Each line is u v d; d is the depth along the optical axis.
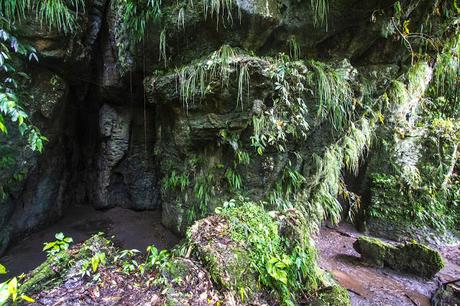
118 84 5.14
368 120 4.46
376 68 4.25
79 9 4.38
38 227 5.25
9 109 2.94
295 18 3.73
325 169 4.34
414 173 6.14
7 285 1.34
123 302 1.93
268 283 2.42
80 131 6.48
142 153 6.30
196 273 2.19
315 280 2.90
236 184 4.17
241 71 3.48
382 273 4.51
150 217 6.09
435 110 6.70
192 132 4.19
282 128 3.78
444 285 3.96
